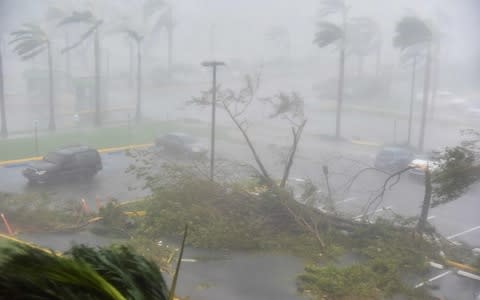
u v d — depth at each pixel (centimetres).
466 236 1919
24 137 3438
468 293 1384
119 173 2638
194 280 1370
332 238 1692
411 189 2536
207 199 1811
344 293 1296
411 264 1519
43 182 2348
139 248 1507
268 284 1366
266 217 1738
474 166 1602
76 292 236
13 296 224
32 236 1638
